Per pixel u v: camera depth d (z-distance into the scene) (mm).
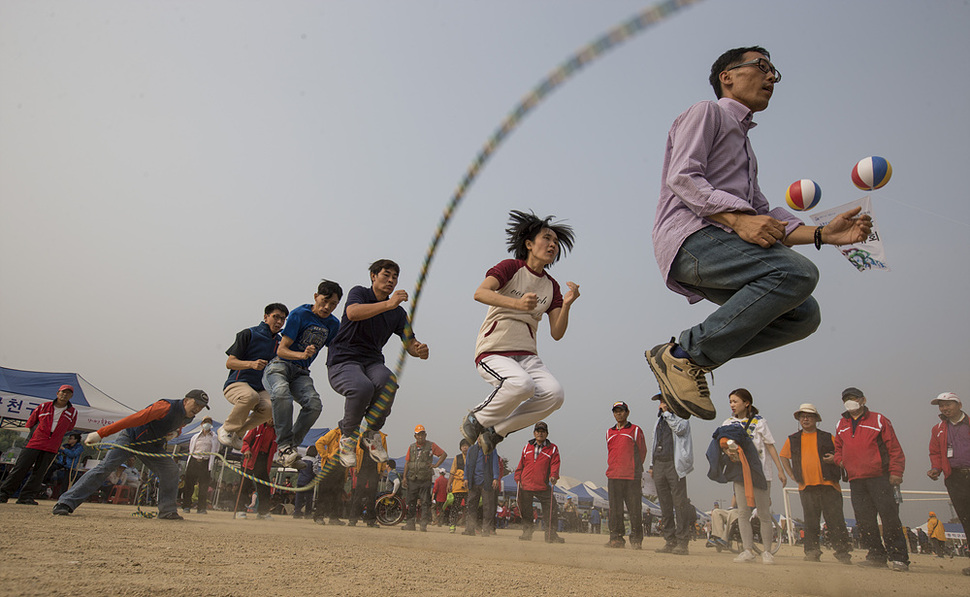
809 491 4590
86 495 5758
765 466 4492
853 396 4656
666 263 2805
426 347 4672
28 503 8156
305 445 15430
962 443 4672
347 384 4980
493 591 2168
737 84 3035
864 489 4613
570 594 2184
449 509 12023
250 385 6613
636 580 2762
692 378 2689
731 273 2592
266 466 8375
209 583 1987
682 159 2732
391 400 4887
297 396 6344
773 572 3242
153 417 5934
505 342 3900
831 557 4461
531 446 7840
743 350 2826
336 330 6555
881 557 4340
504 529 11141
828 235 2809
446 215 3471
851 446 4586
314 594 1886
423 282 3748
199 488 10086
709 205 2605
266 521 7812
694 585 2613
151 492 13273
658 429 5535
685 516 5312
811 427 4652
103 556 2533
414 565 2930
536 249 4055
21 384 14258
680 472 5367
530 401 3771
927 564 4430
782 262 2463
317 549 3514
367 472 9719
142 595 1712
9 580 1811
